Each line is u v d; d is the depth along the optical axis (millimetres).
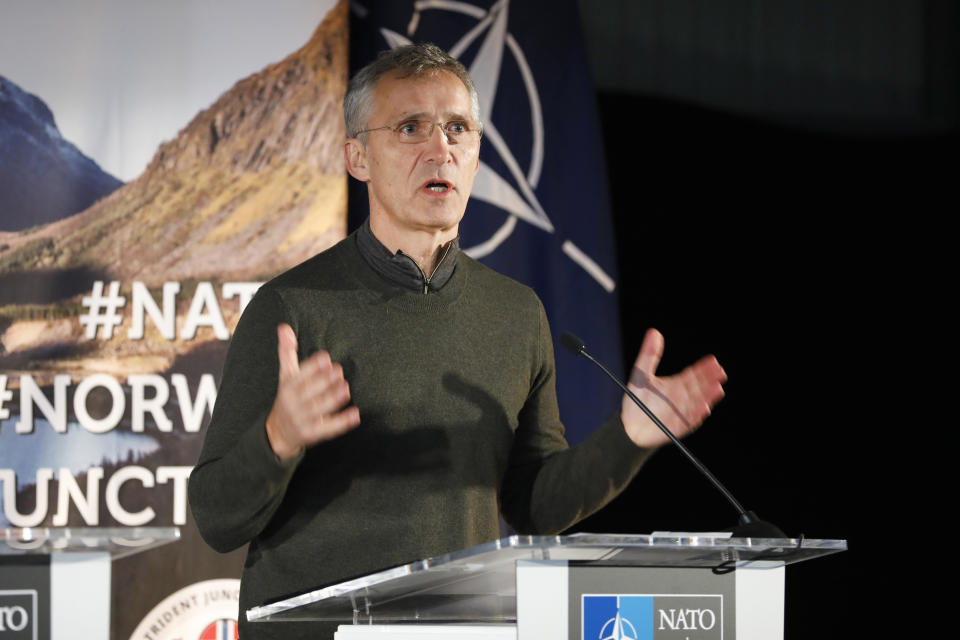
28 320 9320
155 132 9547
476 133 6586
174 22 9648
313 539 6000
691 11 13250
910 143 13891
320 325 6211
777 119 13609
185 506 9320
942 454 14367
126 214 9469
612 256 10656
